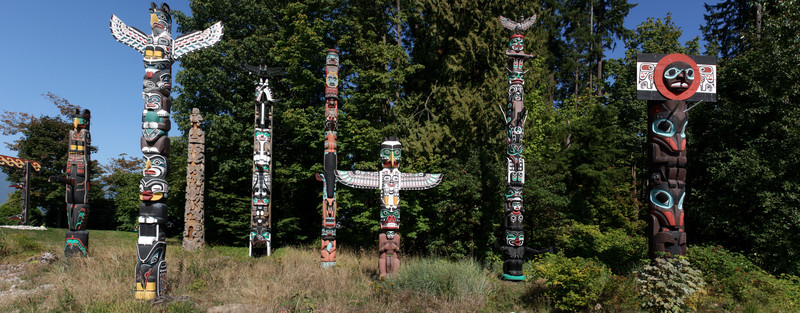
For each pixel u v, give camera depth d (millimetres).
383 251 11047
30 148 25797
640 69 11688
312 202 23141
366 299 9172
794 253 13609
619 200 22328
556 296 9031
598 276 8836
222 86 20766
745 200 14617
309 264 12914
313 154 21484
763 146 15102
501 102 18172
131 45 9023
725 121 15320
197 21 21328
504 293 10164
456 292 9344
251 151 20484
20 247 13359
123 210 27562
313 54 20016
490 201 16000
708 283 10570
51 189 26141
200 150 17719
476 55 19328
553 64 29578
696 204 16391
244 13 21500
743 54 17469
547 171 16922
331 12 20781
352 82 20156
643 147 24656
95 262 11281
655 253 11070
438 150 17875
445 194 15992
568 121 25516
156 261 8648
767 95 14500
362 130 18469
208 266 11602
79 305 7836
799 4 14641
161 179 8875
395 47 19312
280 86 22391
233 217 20797
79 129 13602
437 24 19922
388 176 11367
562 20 30141
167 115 9047
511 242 12328
